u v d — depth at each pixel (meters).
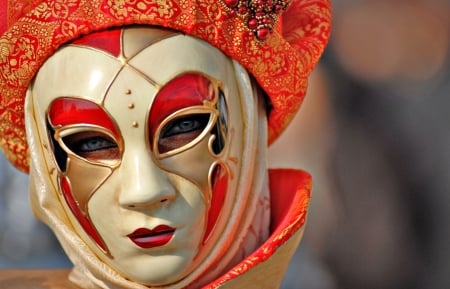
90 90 4.48
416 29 8.59
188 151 4.53
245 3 4.62
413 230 7.99
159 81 4.48
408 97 8.35
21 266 8.77
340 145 8.27
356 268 8.04
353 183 8.14
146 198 4.45
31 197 4.86
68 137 4.55
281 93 4.84
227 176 4.64
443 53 8.61
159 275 4.57
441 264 7.95
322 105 8.49
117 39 4.49
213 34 4.58
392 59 8.55
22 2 4.58
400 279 7.96
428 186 8.03
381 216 8.03
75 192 4.59
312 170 8.38
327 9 5.05
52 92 4.55
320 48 5.00
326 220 8.17
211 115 4.56
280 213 4.99
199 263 4.67
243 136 4.72
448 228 7.99
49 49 4.55
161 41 4.51
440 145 8.12
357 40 8.62
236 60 4.68
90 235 4.63
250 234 4.84
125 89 4.46
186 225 4.55
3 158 9.03
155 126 4.48
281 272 4.71
